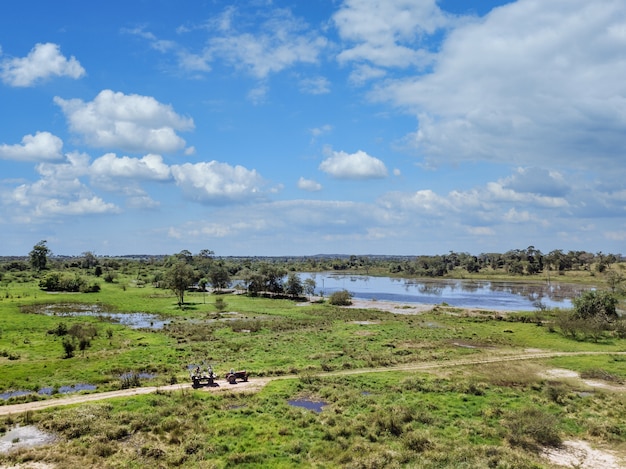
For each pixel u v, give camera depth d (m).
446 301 134.62
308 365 49.53
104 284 160.25
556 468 26.39
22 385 41.09
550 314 94.12
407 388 40.97
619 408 36.31
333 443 28.53
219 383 41.66
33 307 100.94
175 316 93.75
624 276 178.50
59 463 25.36
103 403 34.34
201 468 24.86
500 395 39.53
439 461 26.17
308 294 148.50
